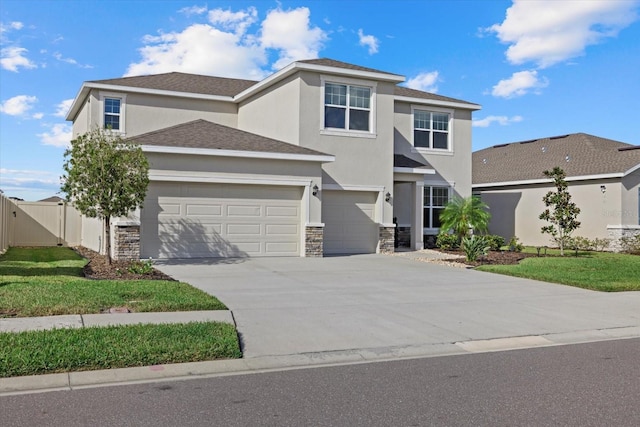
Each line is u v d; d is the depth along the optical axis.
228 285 12.04
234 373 6.32
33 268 13.71
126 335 7.17
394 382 6.04
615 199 23.80
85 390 5.62
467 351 7.53
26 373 5.94
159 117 22.34
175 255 16.52
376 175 20.36
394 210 23.75
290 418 4.92
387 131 20.61
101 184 13.48
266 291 11.43
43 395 5.45
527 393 5.70
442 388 5.84
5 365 5.91
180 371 6.30
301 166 17.98
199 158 16.62
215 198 17.03
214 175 16.81
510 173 29.02
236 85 25.36
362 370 6.52
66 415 4.92
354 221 20.22
